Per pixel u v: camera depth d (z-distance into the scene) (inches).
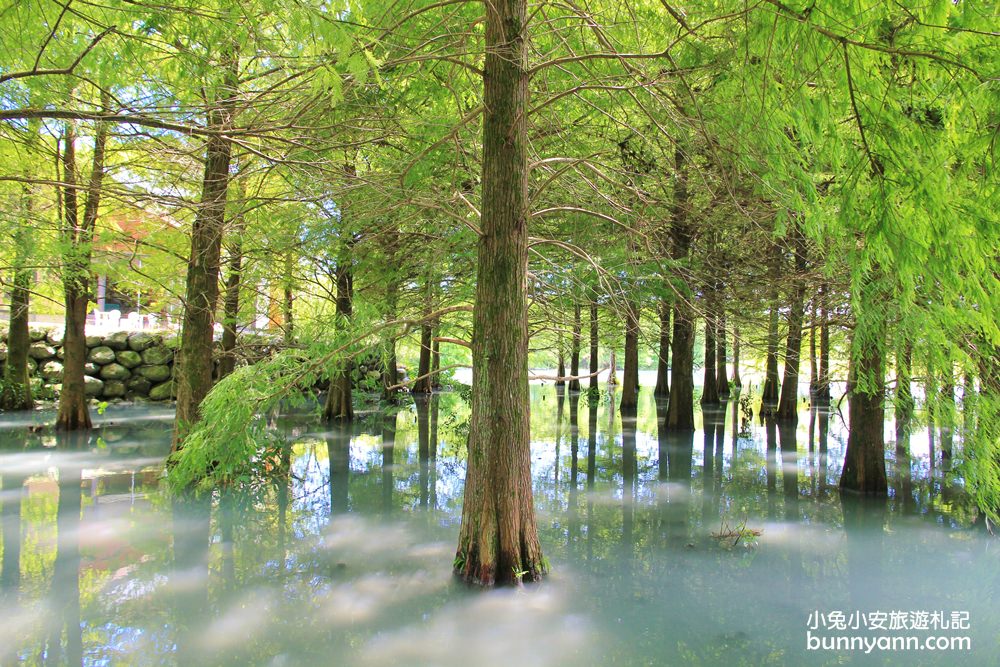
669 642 179.6
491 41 213.0
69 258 386.9
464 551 222.7
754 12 133.8
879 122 117.7
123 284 476.1
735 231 359.9
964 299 153.6
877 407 362.9
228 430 252.1
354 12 184.7
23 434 521.3
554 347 558.6
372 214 295.1
